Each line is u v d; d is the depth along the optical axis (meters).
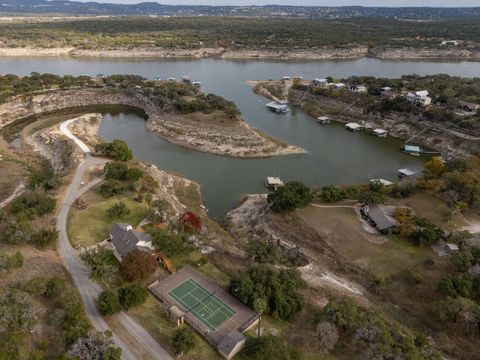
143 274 75.56
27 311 61.53
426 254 94.38
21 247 83.19
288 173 148.38
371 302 81.88
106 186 109.69
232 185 137.25
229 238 103.44
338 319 67.69
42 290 68.06
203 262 84.00
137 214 100.44
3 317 59.44
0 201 110.00
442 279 83.19
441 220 106.31
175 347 61.62
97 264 75.75
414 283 86.69
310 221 108.12
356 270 92.06
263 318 70.06
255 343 62.03
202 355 61.94
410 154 168.50
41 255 81.88
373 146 177.50
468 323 74.12
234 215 117.38
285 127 198.75
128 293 69.50
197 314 69.88
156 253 84.06
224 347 61.47
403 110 195.00
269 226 108.50
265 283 74.12
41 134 163.75
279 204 109.94
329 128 199.88
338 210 113.56
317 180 143.62
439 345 71.62
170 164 152.00
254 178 143.00
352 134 192.00
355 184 140.50
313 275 88.31
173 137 175.62
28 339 59.28
